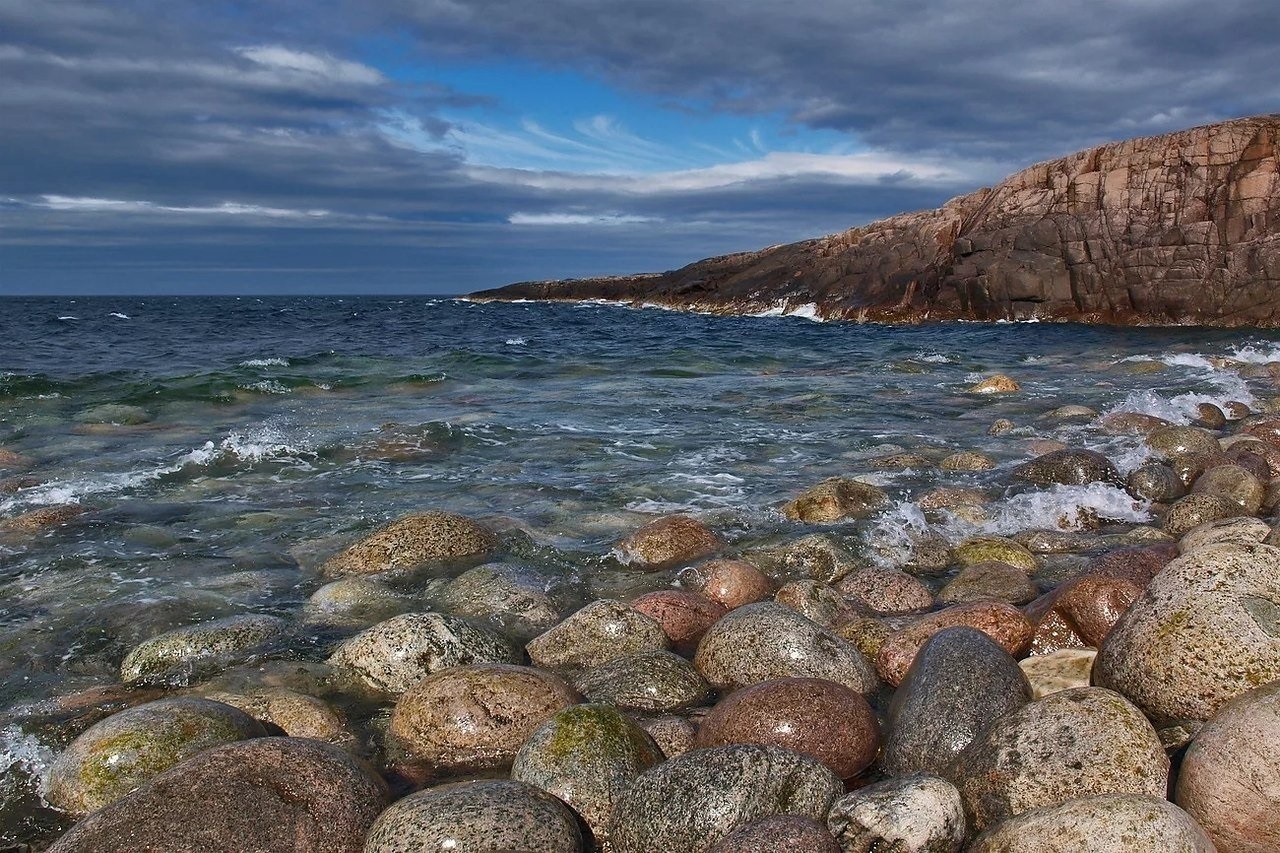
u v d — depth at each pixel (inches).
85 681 271.6
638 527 408.2
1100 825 155.6
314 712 240.7
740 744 193.0
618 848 187.2
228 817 180.9
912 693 222.1
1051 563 358.3
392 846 174.9
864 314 1866.4
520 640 302.8
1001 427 622.2
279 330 1711.4
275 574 355.9
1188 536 321.4
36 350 1216.2
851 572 359.3
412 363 1031.0
